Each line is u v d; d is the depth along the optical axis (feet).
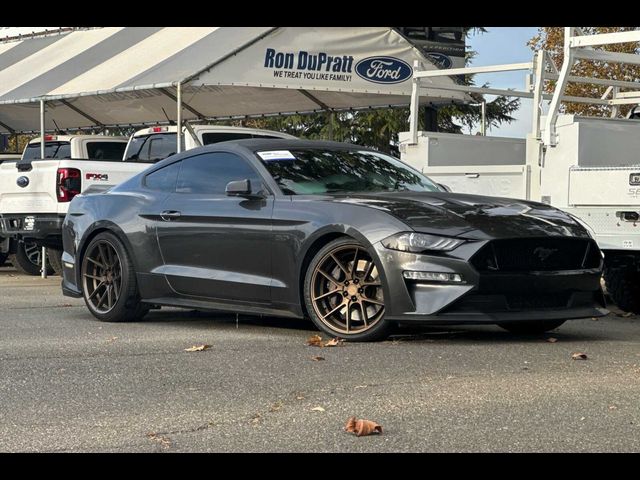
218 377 17.67
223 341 22.06
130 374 18.07
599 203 26.55
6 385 17.19
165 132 46.26
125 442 13.47
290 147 24.90
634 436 13.46
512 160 38.29
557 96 28.48
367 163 25.21
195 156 25.68
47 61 54.34
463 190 32.32
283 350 20.53
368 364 18.70
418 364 18.66
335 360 19.17
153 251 25.35
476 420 14.34
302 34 46.26
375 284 20.95
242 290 23.24
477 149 37.37
